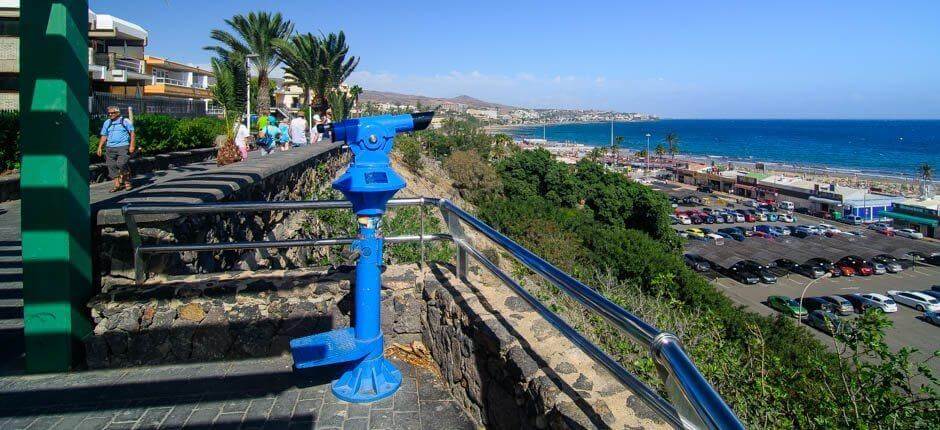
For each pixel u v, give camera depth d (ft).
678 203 298.15
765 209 282.36
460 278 12.34
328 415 9.93
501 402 8.91
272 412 10.00
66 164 10.92
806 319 117.80
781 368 21.15
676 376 4.82
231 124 66.69
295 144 57.47
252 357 12.03
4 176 33.04
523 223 75.77
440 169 150.30
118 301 11.62
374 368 10.66
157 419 9.71
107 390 10.64
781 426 17.61
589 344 7.05
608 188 173.78
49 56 10.68
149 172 41.65
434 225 26.12
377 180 9.77
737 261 163.84
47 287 11.09
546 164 183.01
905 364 18.42
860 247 185.88
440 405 10.39
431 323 12.00
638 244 71.87
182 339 11.79
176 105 71.36
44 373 11.23
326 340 10.54
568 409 7.03
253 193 23.21
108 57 85.30
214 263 17.72
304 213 27.73
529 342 8.93
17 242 21.50
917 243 196.34
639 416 6.99
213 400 10.37
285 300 12.09
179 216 13.48
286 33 106.22
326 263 25.75
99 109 53.83
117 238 12.35
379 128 9.80
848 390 18.49
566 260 67.67
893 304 131.64
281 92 187.83
